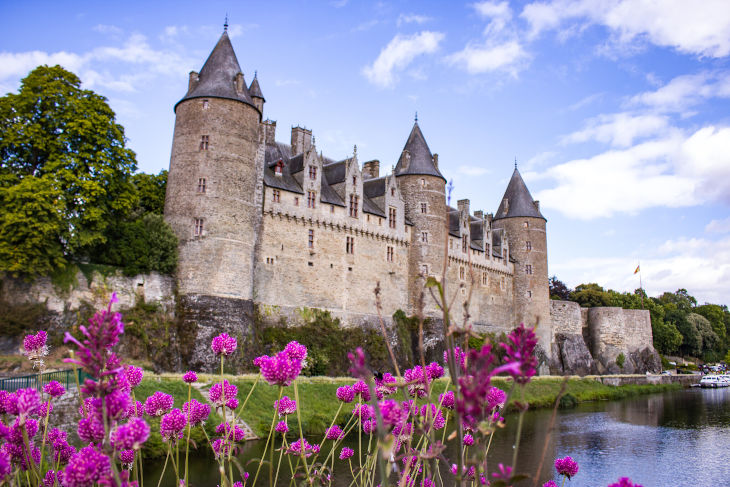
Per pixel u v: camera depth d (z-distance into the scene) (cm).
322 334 4675
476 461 385
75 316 3381
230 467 562
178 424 588
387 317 5341
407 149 6159
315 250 4891
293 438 2800
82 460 362
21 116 3525
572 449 3203
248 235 4241
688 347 11450
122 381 406
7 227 3170
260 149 4694
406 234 5756
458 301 6203
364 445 2519
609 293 11125
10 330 3080
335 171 5462
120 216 3938
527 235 7506
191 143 4172
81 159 3647
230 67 4422
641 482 2538
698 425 4281
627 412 4997
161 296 3828
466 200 7362
